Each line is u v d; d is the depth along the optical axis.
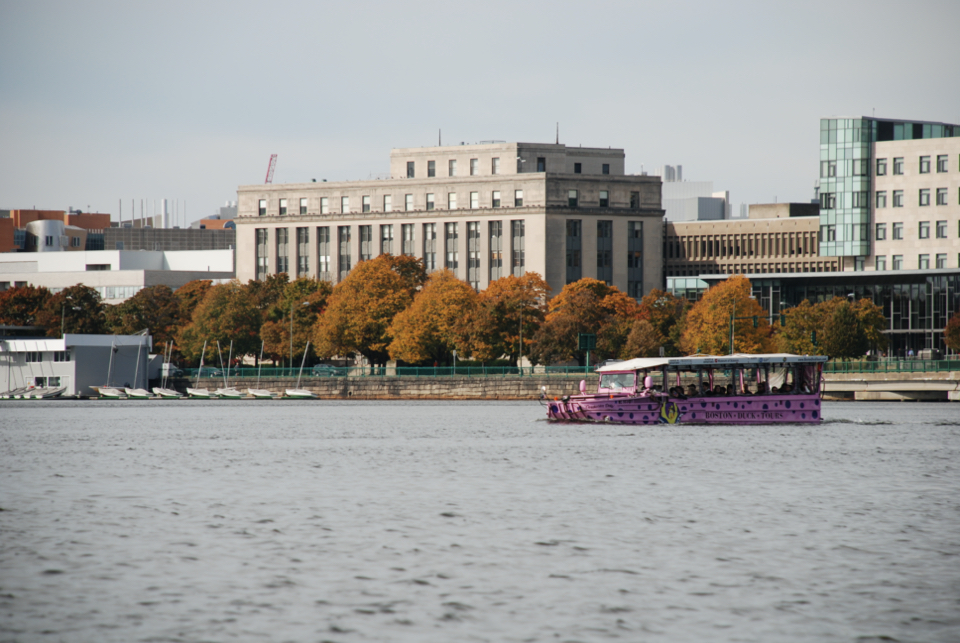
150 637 53.06
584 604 58.84
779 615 56.72
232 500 95.19
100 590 61.75
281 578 64.56
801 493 98.12
